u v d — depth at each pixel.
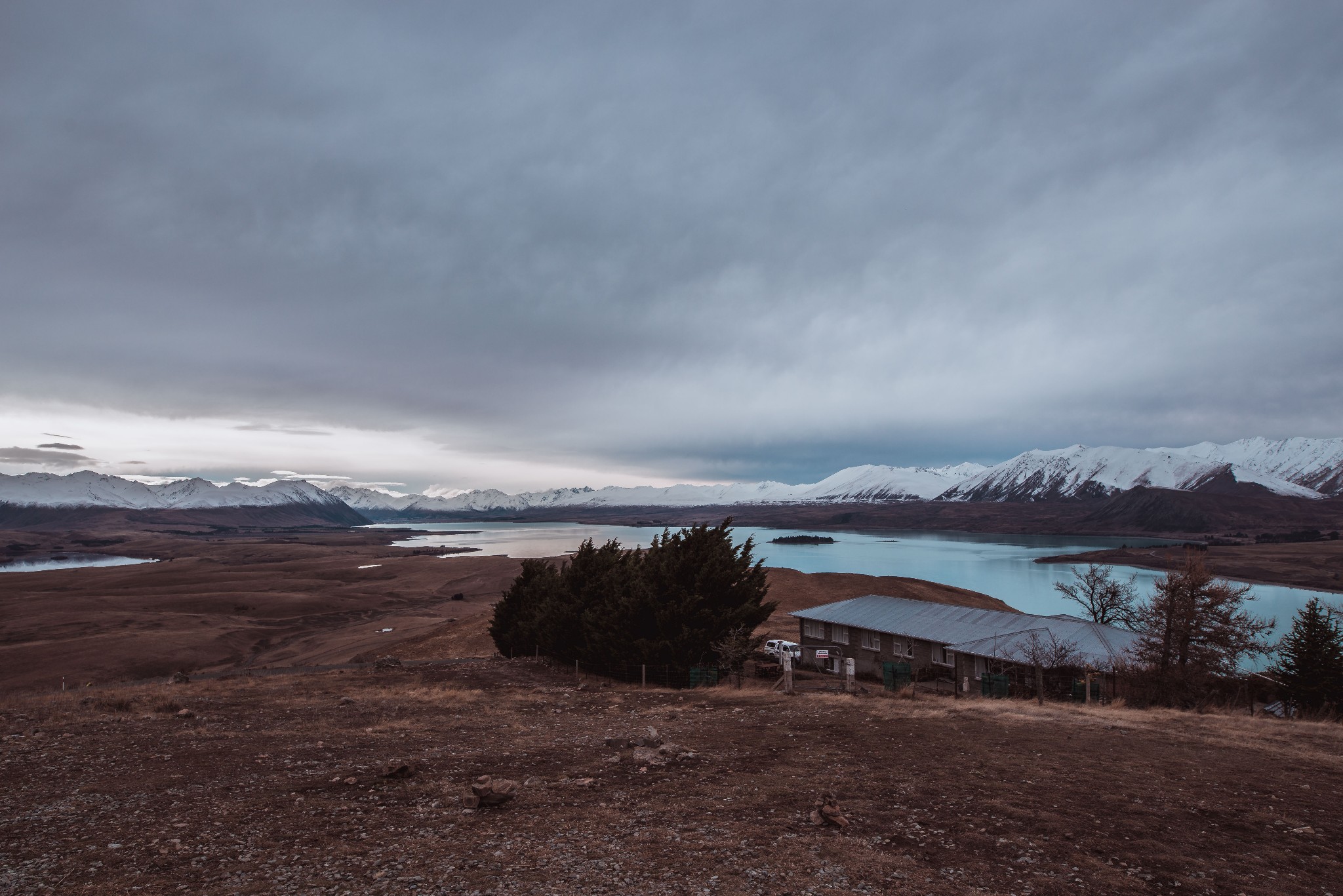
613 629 45.44
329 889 10.70
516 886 10.80
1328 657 41.03
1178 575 42.25
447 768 18.55
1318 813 14.00
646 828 13.37
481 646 71.19
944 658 49.66
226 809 14.80
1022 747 20.11
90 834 13.20
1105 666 40.28
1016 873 11.20
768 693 35.97
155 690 37.66
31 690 68.38
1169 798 15.04
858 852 12.07
